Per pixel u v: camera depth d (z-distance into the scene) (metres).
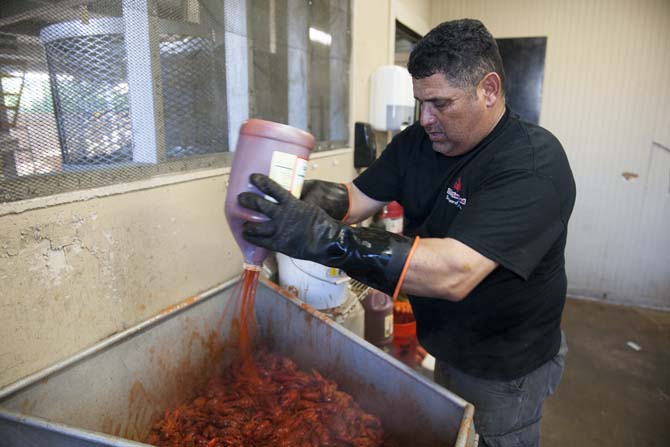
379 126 2.25
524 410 1.14
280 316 1.22
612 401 2.21
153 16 0.98
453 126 0.90
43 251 0.81
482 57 0.85
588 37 3.03
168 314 1.06
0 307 0.75
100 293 0.93
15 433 0.71
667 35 2.87
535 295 1.05
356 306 1.45
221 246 1.26
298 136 0.77
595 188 3.24
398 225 2.19
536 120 3.26
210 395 1.11
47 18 0.78
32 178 0.78
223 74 1.21
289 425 0.99
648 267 3.23
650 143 3.06
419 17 3.01
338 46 1.86
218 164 1.23
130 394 0.99
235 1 1.23
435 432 0.93
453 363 1.12
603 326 2.99
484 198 0.86
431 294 0.79
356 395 1.09
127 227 0.97
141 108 0.98
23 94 0.76
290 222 0.73
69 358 0.86
